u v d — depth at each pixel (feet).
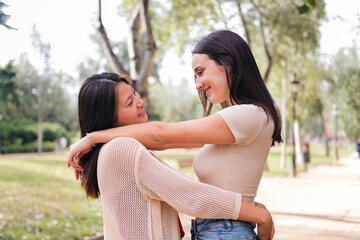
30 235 16.66
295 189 36.24
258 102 5.54
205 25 33.45
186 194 4.77
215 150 5.58
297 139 76.28
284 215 23.53
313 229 19.66
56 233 17.22
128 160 4.86
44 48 95.50
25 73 97.25
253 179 5.48
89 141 5.29
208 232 5.35
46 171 48.83
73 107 144.25
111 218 5.10
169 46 37.65
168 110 146.82
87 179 5.48
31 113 102.47
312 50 38.32
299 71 61.67
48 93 102.94
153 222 4.96
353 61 80.53
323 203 27.96
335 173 53.57
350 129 130.41
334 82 83.25
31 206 24.13
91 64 140.26
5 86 105.19
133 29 20.89
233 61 5.56
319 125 220.64
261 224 5.24
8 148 103.40
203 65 5.69
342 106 91.40
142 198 4.98
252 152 5.39
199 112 142.31
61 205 25.00
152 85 127.95
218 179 5.47
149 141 5.20
